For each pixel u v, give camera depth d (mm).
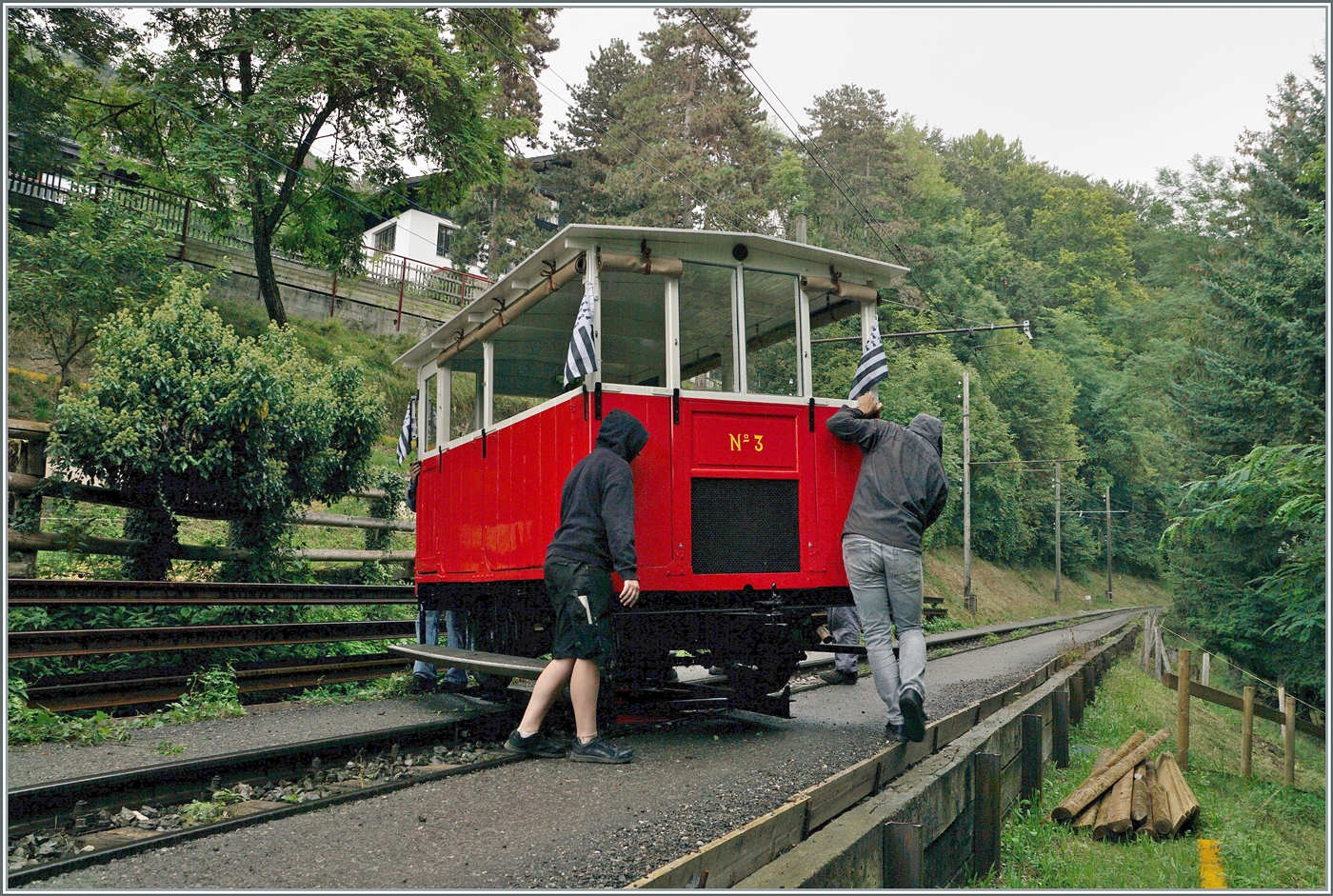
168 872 3031
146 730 5699
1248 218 22953
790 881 2902
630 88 38031
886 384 35250
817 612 6008
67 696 6188
